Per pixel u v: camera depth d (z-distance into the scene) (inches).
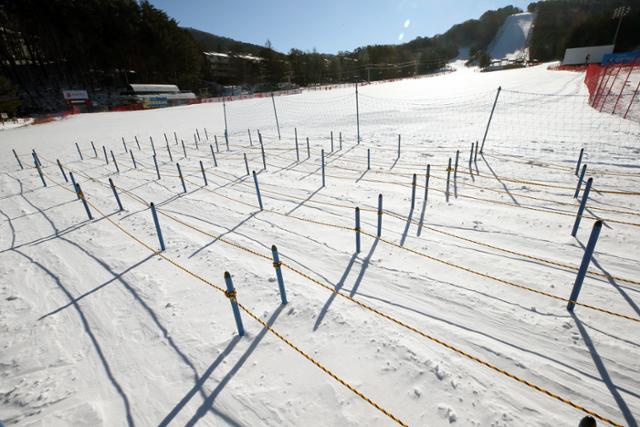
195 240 271.9
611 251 214.8
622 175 342.0
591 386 129.6
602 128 560.1
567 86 1194.0
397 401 128.7
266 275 215.2
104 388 143.4
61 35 2266.2
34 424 129.5
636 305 168.4
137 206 363.9
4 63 2228.1
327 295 191.8
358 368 143.9
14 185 499.5
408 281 198.8
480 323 163.9
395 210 301.3
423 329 162.6
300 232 272.7
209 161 561.6
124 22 2390.5
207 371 147.5
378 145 583.2
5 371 156.2
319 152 561.6
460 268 207.2
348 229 269.7
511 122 689.0
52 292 216.1
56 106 2170.3
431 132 665.6
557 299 175.5
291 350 155.6
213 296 198.7
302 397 133.0
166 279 219.8
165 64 2655.0
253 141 729.0
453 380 135.2
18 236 309.1
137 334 173.3
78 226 320.5
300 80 3671.3
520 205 292.0
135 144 807.7
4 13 2134.6
